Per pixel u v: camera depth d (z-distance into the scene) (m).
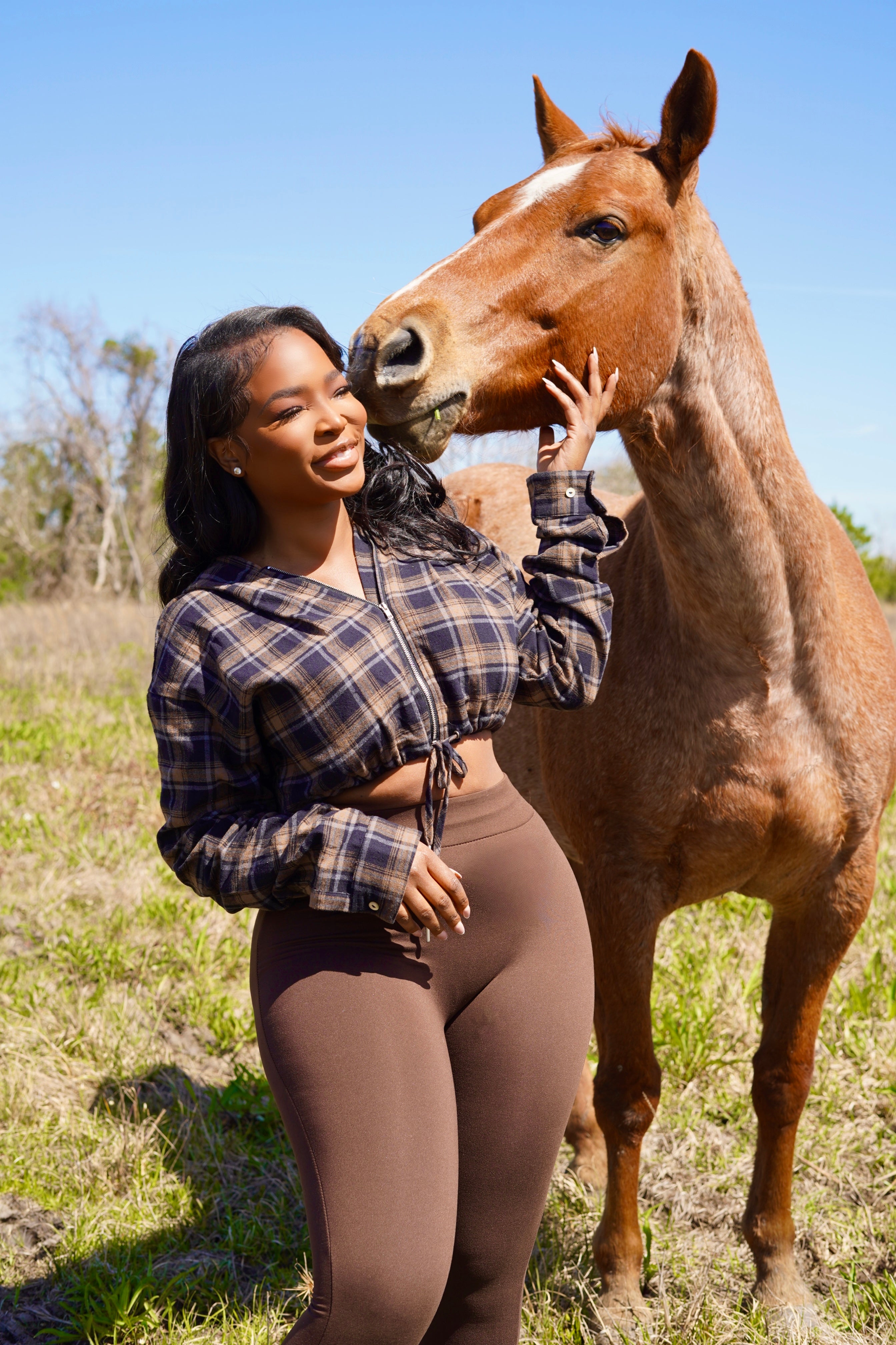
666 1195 2.75
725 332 2.17
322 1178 1.41
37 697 8.45
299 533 1.57
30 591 25.97
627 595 2.55
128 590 20.94
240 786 1.54
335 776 1.50
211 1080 3.20
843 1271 2.48
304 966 1.50
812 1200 2.69
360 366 1.89
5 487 27.61
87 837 4.98
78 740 6.89
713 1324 2.24
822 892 2.44
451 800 1.58
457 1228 1.58
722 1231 2.64
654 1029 3.33
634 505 2.86
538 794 3.02
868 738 2.38
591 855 2.48
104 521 26.89
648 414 2.16
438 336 1.93
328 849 1.42
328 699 1.46
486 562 1.71
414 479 1.71
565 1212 2.72
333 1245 1.38
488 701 1.58
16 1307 2.33
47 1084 3.02
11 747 6.63
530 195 2.08
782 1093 2.43
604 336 2.03
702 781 2.32
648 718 2.37
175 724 1.51
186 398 1.52
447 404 1.95
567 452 1.87
